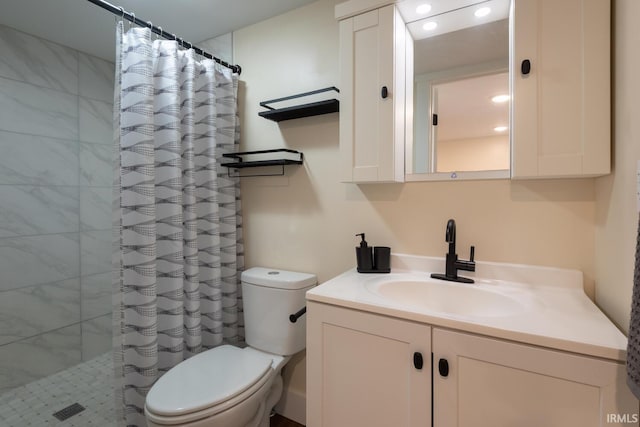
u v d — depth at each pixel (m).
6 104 1.94
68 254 2.22
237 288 1.96
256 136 1.93
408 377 0.98
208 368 1.36
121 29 1.44
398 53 1.35
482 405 0.88
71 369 2.20
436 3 1.29
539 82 1.06
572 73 1.02
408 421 0.99
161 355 1.60
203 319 1.80
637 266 0.61
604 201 1.05
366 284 1.26
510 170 1.20
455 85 1.38
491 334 0.86
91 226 2.35
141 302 1.45
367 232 1.59
